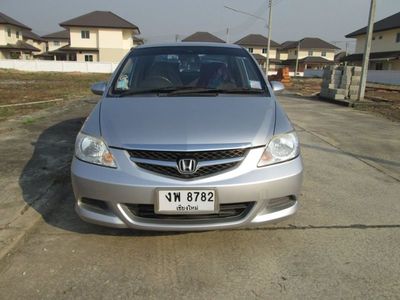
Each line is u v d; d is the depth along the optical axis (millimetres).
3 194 3557
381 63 37469
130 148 2449
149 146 2422
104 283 2330
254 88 3400
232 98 3115
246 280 2373
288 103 12477
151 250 2705
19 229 2900
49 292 2238
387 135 6941
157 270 2471
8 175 4074
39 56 60281
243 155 2471
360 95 12828
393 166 4887
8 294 2217
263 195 2469
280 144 2594
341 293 2252
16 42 50844
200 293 2246
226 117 2717
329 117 9148
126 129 2578
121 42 47844
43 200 3436
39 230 2977
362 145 6047
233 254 2668
